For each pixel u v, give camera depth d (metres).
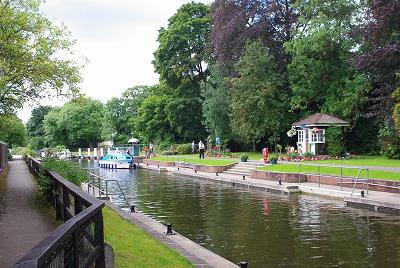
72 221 4.51
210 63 62.62
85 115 109.44
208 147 59.06
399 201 18.64
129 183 35.94
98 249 6.11
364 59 29.05
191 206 22.47
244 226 16.72
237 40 48.56
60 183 11.74
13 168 41.78
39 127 127.00
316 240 14.05
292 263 11.63
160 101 72.88
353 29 35.81
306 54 42.88
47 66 18.30
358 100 39.94
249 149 57.91
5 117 22.06
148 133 76.50
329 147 39.47
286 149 45.88
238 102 44.78
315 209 19.86
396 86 27.97
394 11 26.27
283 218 18.03
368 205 19.34
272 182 29.08
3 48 17.66
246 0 48.41
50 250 3.37
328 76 43.31
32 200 16.42
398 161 32.47
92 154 93.75
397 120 24.19
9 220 12.12
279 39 48.66
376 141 41.53
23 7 19.05
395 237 14.09
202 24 65.75
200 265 9.58
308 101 44.38
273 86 44.19
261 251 12.96
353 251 12.61
